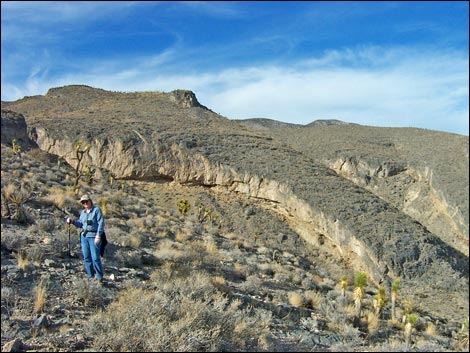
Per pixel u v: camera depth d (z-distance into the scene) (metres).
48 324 6.98
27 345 6.23
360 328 11.56
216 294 9.71
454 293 39.09
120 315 6.89
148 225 20.94
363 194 59.06
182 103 105.12
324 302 13.37
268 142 79.06
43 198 18.03
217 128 83.50
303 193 56.22
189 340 6.59
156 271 11.28
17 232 12.73
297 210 55.44
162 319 7.01
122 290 9.16
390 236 47.56
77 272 10.09
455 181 77.00
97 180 43.09
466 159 86.38
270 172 61.06
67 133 67.69
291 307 11.70
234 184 62.38
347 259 48.00
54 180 26.11
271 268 18.67
